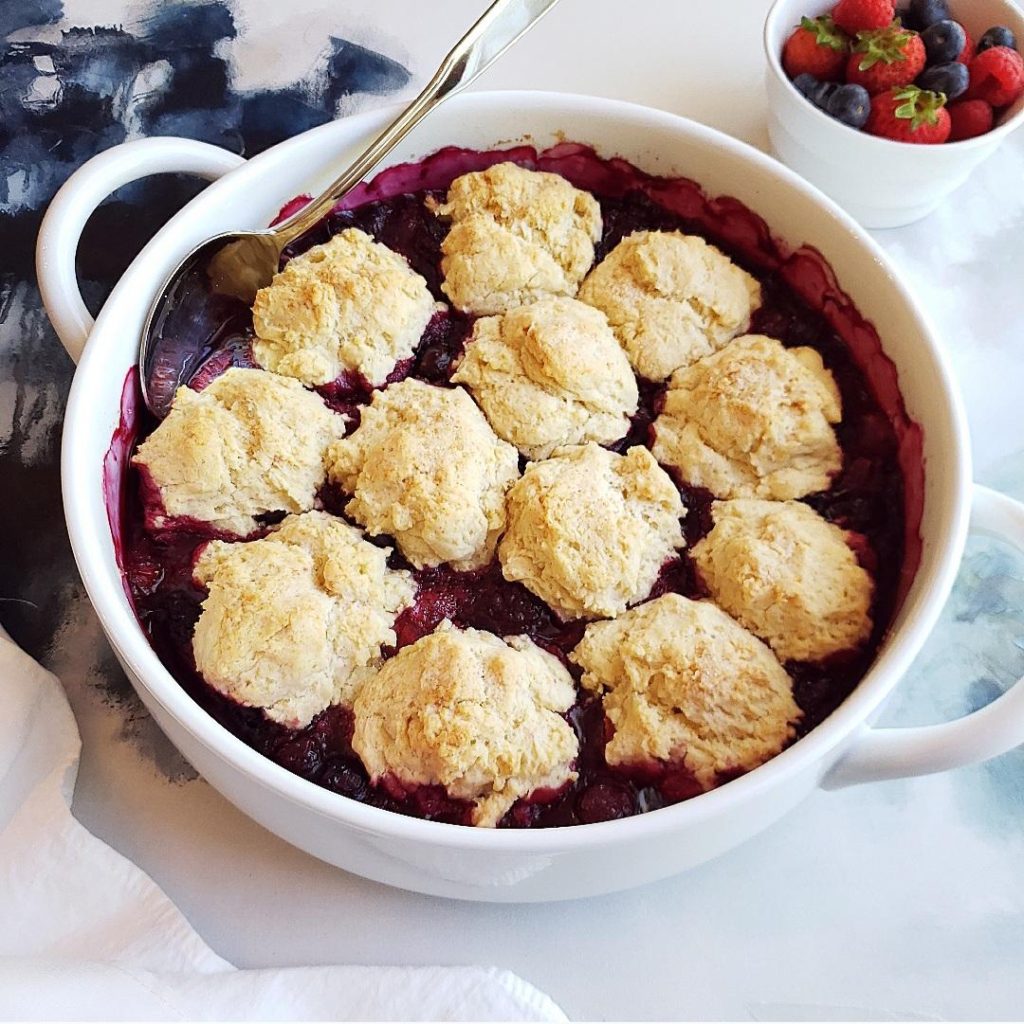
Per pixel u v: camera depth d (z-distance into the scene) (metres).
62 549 0.43
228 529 0.39
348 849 0.33
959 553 0.34
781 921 0.37
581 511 0.37
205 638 0.36
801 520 0.39
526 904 0.37
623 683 0.36
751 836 0.35
